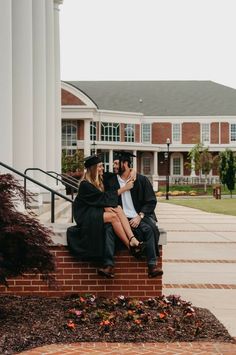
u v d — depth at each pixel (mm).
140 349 6324
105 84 89125
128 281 8641
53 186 21500
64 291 8641
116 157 8727
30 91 15906
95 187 8477
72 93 67375
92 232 8328
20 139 15812
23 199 7812
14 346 6344
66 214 16391
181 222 25719
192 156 76750
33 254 7277
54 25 25625
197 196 61000
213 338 6828
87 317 7359
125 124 79750
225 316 8133
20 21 15727
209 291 10023
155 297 8508
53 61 22656
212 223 25219
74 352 6180
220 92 88188
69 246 8562
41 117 18641
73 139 68500
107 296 8656
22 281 8672
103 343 6543
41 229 7457
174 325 7086
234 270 12406
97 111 75188
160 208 37625
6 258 7367
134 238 8266
